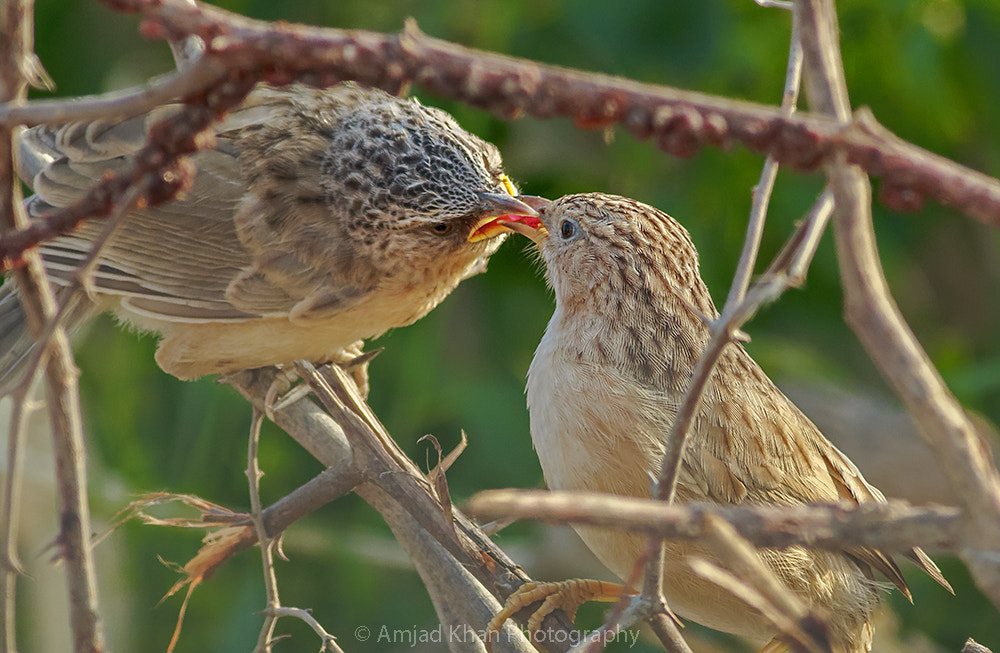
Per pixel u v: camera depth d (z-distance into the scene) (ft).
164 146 13.32
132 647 41.42
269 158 29.14
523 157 39.34
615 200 28.66
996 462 36.94
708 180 38.99
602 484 25.91
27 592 39.01
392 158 28.53
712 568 11.86
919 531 11.62
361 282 28.71
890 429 40.81
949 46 37.50
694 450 25.62
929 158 11.73
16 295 28.27
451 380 40.96
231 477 43.32
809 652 11.78
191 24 12.10
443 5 37.27
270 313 28.58
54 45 39.09
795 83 16.78
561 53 36.40
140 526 41.14
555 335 27.94
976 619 40.91
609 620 15.49
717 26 32.96
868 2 37.63
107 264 28.19
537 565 40.86
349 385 27.81
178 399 44.14
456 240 29.07
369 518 43.42
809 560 25.21
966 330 46.78
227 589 44.45
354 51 12.08
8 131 14.52
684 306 27.30
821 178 38.47
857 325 11.61
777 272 14.73
